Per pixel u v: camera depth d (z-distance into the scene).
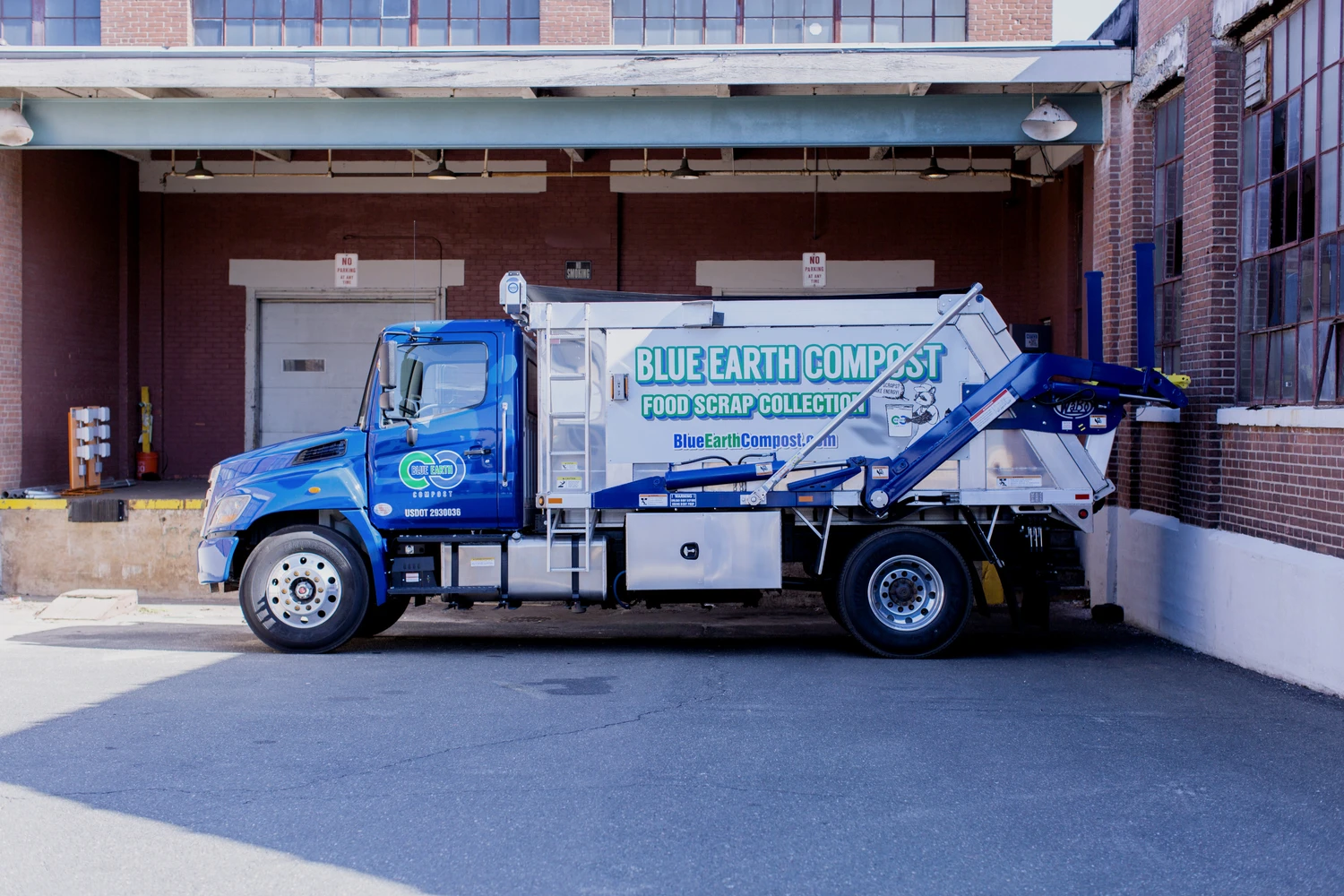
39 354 15.21
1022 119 12.23
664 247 17.36
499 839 5.01
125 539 13.41
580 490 9.59
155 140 12.72
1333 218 8.31
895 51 11.71
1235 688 8.14
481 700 7.77
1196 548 9.82
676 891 4.46
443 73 12.10
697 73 11.88
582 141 12.55
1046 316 16.02
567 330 9.61
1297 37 8.89
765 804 5.49
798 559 9.70
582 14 15.20
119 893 4.41
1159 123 11.48
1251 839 5.03
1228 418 9.54
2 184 13.76
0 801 5.53
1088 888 4.48
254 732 6.86
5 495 13.77
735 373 9.53
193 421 17.78
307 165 17.56
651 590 9.54
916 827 5.16
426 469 9.71
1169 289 11.13
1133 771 6.03
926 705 7.59
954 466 9.46
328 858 4.79
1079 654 9.65
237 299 17.73
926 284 17.11
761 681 8.45
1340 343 8.18
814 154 17.16
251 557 9.76
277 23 15.70
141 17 15.57
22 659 9.45
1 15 15.67
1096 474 9.49
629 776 5.94
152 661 9.31
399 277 17.58
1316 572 8.02
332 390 17.89
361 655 9.69
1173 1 10.66
